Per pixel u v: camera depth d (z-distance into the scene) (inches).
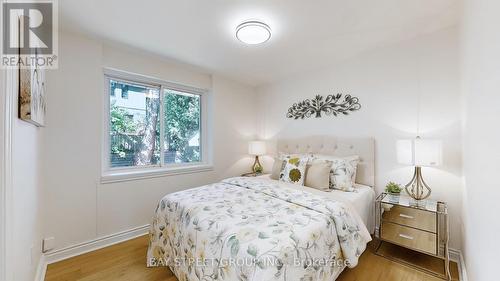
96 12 70.1
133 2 65.3
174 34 84.7
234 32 83.1
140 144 109.7
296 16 72.7
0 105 32.0
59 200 80.1
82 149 85.4
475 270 50.3
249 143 143.7
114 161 101.1
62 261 78.6
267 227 52.4
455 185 79.7
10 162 34.2
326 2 65.6
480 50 44.1
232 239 48.7
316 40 90.0
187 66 119.0
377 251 84.2
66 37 81.6
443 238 75.5
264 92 152.3
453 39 80.3
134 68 101.4
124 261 79.0
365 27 80.2
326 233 56.1
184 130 128.0
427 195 82.7
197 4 66.3
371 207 92.4
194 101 133.2
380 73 98.5
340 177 92.7
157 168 114.0
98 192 89.8
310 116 125.8
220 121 137.1
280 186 86.7
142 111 110.5
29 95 46.1
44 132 76.0
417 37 88.4
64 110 81.2
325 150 115.9
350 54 104.0
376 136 99.8
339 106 112.8
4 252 32.4
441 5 67.4
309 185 93.7
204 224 56.7
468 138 60.4
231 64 116.4
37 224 65.5
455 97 79.8
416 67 88.7
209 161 134.6
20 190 43.9
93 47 88.4
